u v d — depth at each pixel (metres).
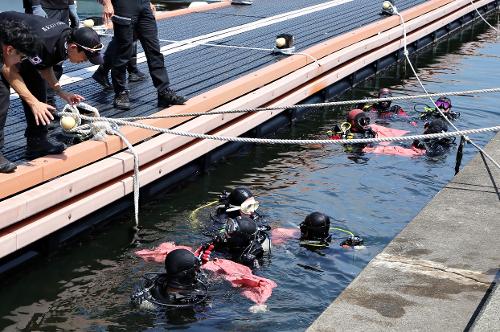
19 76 6.89
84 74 11.08
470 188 7.50
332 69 13.32
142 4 9.02
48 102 8.99
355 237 7.76
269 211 8.58
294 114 12.18
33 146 7.68
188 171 9.67
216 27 14.92
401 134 11.37
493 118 12.34
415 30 16.95
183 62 11.98
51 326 6.35
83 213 7.62
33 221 7.10
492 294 5.31
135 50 10.49
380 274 5.86
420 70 15.87
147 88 10.36
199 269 6.70
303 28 15.07
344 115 12.78
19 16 6.79
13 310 6.61
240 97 10.57
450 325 5.14
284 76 11.82
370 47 14.54
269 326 6.23
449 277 5.80
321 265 7.28
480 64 16.42
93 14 19.08
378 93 13.90
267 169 10.05
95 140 8.18
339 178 9.69
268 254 7.43
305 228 7.68
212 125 9.67
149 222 8.41
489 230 6.62
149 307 6.47
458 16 19.39
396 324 5.15
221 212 8.37
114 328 6.25
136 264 7.42
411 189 9.34
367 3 18.33
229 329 6.17
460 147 9.59
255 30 14.74
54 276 7.21
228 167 10.11
